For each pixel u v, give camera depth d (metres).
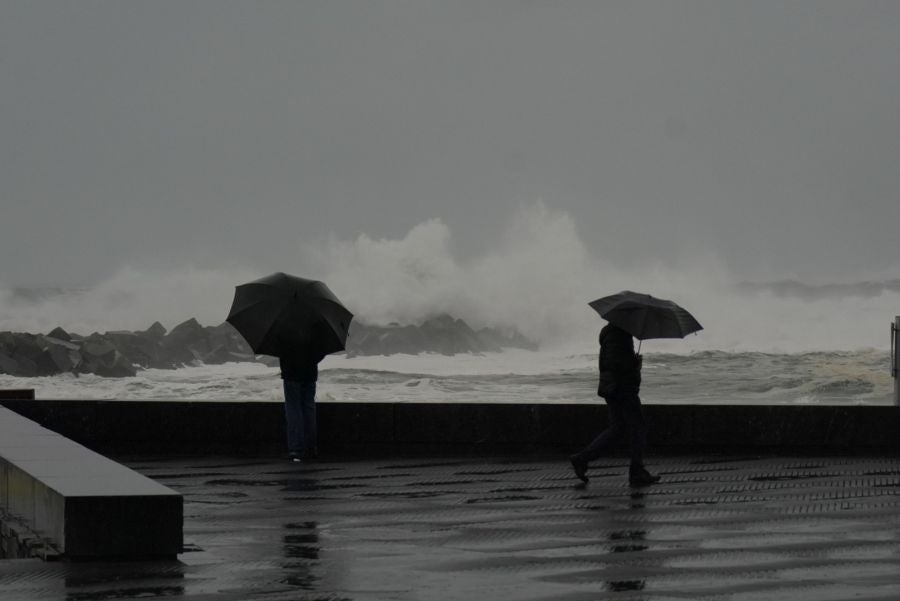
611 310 22.88
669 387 75.25
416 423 28.05
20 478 16.62
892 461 26.53
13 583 13.15
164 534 14.58
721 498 20.81
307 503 20.12
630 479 22.77
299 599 12.56
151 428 28.16
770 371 84.06
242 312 26.06
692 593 13.03
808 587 13.38
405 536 16.77
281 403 28.19
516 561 14.85
